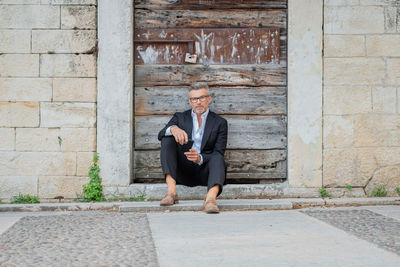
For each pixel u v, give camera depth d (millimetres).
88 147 4645
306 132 4723
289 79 4727
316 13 4707
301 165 4730
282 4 4844
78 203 4465
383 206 4461
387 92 4738
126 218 3867
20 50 4617
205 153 4336
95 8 4645
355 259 2566
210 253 2719
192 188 4711
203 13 4855
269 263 2516
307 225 3510
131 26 4715
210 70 4848
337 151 4730
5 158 4621
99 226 3518
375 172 4734
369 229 3340
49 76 4629
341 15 4723
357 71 4730
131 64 4719
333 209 4293
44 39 4621
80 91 4645
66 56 4637
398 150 4742
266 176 4871
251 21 4859
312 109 4723
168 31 4828
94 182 4613
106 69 4645
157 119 4855
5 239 3086
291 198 4691
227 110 4848
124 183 4668
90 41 4637
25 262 2539
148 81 4844
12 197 4617
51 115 4633
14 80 4613
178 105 4859
